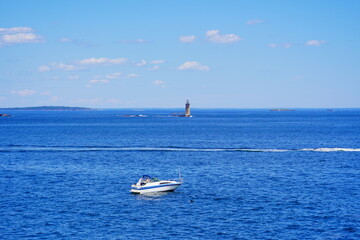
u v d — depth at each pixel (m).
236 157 183.75
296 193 112.69
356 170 146.88
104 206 102.06
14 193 113.88
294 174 140.00
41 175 140.50
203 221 90.38
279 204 102.00
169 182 117.25
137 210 98.75
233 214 94.81
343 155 186.88
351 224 87.31
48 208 99.88
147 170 150.50
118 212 97.25
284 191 115.12
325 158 177.75
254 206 100.62
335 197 107.94
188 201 106.31
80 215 94.75
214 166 158.50
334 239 79.69
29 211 97.19
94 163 167.12
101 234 83.12
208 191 116.38
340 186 120.69
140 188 114.12
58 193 114.44
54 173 144.25
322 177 134.25
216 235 82.31
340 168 151.38
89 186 123.38
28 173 144.25
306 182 126.69
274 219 90.88
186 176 138.75
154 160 175.12
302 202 103.44
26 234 82.75
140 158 181.62
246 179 132.38
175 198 109.38
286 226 86.62
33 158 181.75
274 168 152.75
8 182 128.62
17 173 144.25
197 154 194.75
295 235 81.81
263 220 90.38
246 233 83.19
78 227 86.94
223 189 118.56
